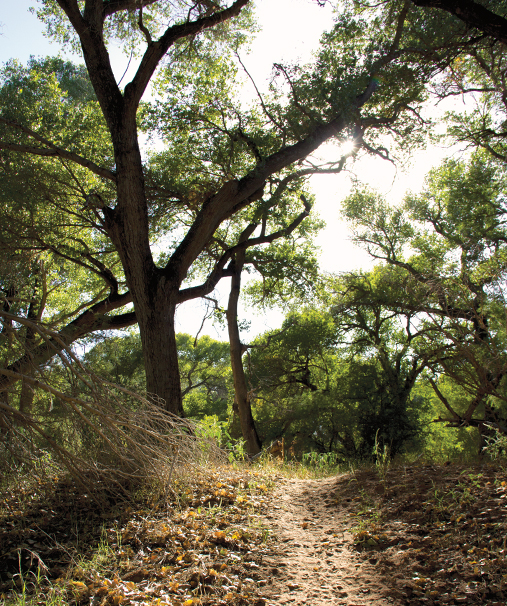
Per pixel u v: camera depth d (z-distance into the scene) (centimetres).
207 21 1096
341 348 2894
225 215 1149
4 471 533
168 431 665
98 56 1035
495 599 293
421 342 1382
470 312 1035
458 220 2142
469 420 1312
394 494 552
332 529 497
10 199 1186
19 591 360
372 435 2128
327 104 1091
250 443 1811
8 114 1301
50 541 454
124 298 1396
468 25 919
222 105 1537
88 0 1055
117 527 475
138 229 986
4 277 893
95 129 1505
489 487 480
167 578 362
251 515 533
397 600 316
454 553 364
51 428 593
